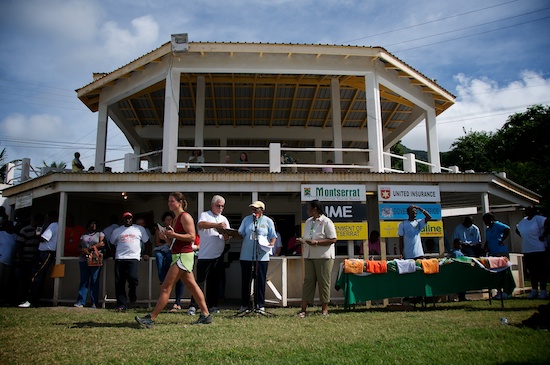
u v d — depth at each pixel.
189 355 4.86
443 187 11.97
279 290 10.60
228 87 16.42
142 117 18.66
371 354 4.89
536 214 10.83
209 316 7.03
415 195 11.53
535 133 35.50
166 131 12.22
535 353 4.84
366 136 20.25
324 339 5.69
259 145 20.19
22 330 6.40
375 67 13.17
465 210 19.97
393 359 4.66
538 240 10.55
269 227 8.72
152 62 13.04
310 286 8.16
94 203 15.87
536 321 6.47
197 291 6.94
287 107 18.08
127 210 16.30
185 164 12.02
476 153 40.34
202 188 11.32
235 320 7.42
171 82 12.48
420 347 5.20
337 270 11.07
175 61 12.58
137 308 9.80
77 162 14.44
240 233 8.77
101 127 14.23
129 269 9.41
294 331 6.28
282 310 9.27
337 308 9.57
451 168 13.87
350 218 11.17
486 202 12.39
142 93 15.40
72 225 11.63
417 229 9.62
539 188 26.11
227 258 13.70
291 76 15.62
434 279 8.76
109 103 14.50
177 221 6.71
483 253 11.15
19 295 10.52
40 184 12.03
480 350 5.02
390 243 15.51
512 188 13.99
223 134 19.44
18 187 13.47
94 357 4.79
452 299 10.70
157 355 4.86
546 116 35.56
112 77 13.55
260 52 12.45
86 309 9.41
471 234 11.09
